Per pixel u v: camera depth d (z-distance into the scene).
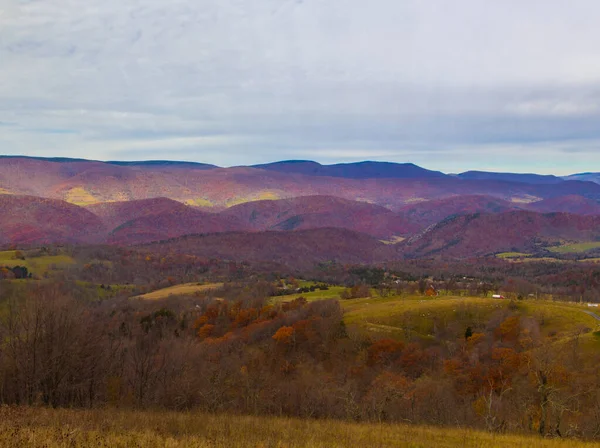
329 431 25.28
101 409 31.75
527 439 26.70
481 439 25.42
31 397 36.03
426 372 63.94
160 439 17.80
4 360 37.56
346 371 67.12
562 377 43.91
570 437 30.33
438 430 30.23
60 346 39.09
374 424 33.22
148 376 46.22
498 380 51.97
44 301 42.75
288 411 44.88
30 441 15.81
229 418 29.73
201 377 48.44
